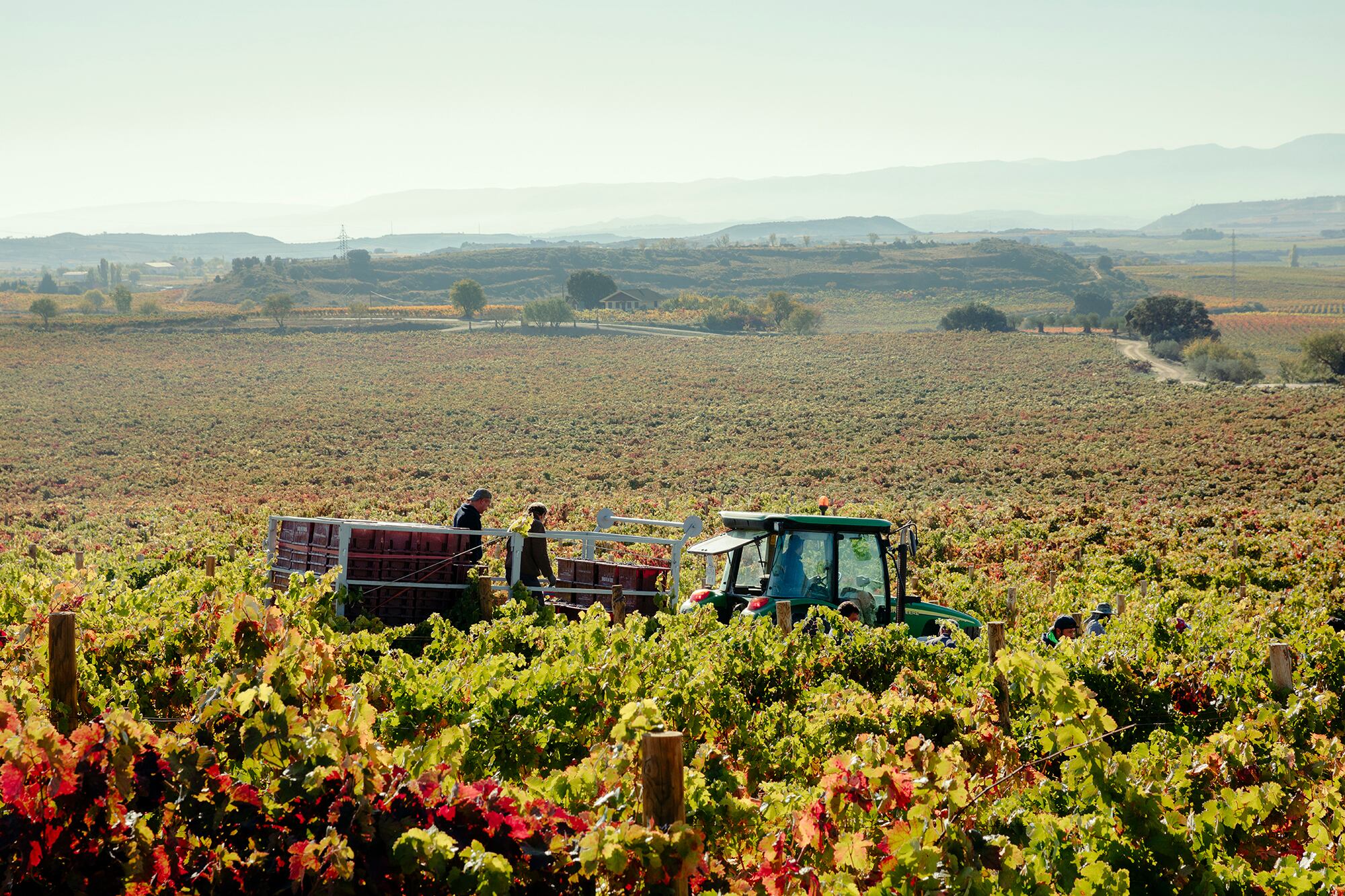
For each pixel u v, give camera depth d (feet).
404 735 20.45
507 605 32.99
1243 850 17.35
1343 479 152.56
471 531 37.47
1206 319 428.97
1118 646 31.14
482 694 20.06
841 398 294.25
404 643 36.58
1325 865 15.83
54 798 12.07
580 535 39.81
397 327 491.72
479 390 318.65
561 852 12.26
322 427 254.68
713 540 37.42
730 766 20.70
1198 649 34.65
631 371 356.38
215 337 442.91
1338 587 65.46
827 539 36.60
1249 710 27.35
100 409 283.18
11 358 377.91
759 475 186.09
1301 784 19.34
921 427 241.76
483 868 11.39
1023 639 36.01
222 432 247.50
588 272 631.56
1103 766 16.87
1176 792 19.03
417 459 212.02
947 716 22.61
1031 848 15.02
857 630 30.37
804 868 14.28
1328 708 26.58
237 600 19.69
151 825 13.34
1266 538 88.43
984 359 364.79
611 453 219.82
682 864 11.81
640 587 39.81
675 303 644.69
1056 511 115.75
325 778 13.16
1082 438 216.33
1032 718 23.97
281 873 12.48
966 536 94.73
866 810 14.76
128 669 27.66
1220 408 239.71
